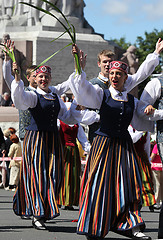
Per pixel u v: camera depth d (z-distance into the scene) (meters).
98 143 10.17
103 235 9.80
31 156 11.83
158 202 18.44
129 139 10.29
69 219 13.84
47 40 36.69
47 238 10.61
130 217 9.81
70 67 37.06
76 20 37.97
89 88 10.05
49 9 37.97
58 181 11.84
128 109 10.18
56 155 11.89
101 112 10.23
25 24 38.03
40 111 11.80
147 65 11.51
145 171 14.98
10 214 14.84
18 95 11.42
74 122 12.04
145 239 9.75
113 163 10.05
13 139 24.23
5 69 12.66
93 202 9.87
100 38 38.28
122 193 9.89
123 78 10.32
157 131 10.68
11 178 24.39
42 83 11.89
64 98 27.56
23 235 10.92
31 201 11.77
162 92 10.90
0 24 38.59
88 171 10.23
